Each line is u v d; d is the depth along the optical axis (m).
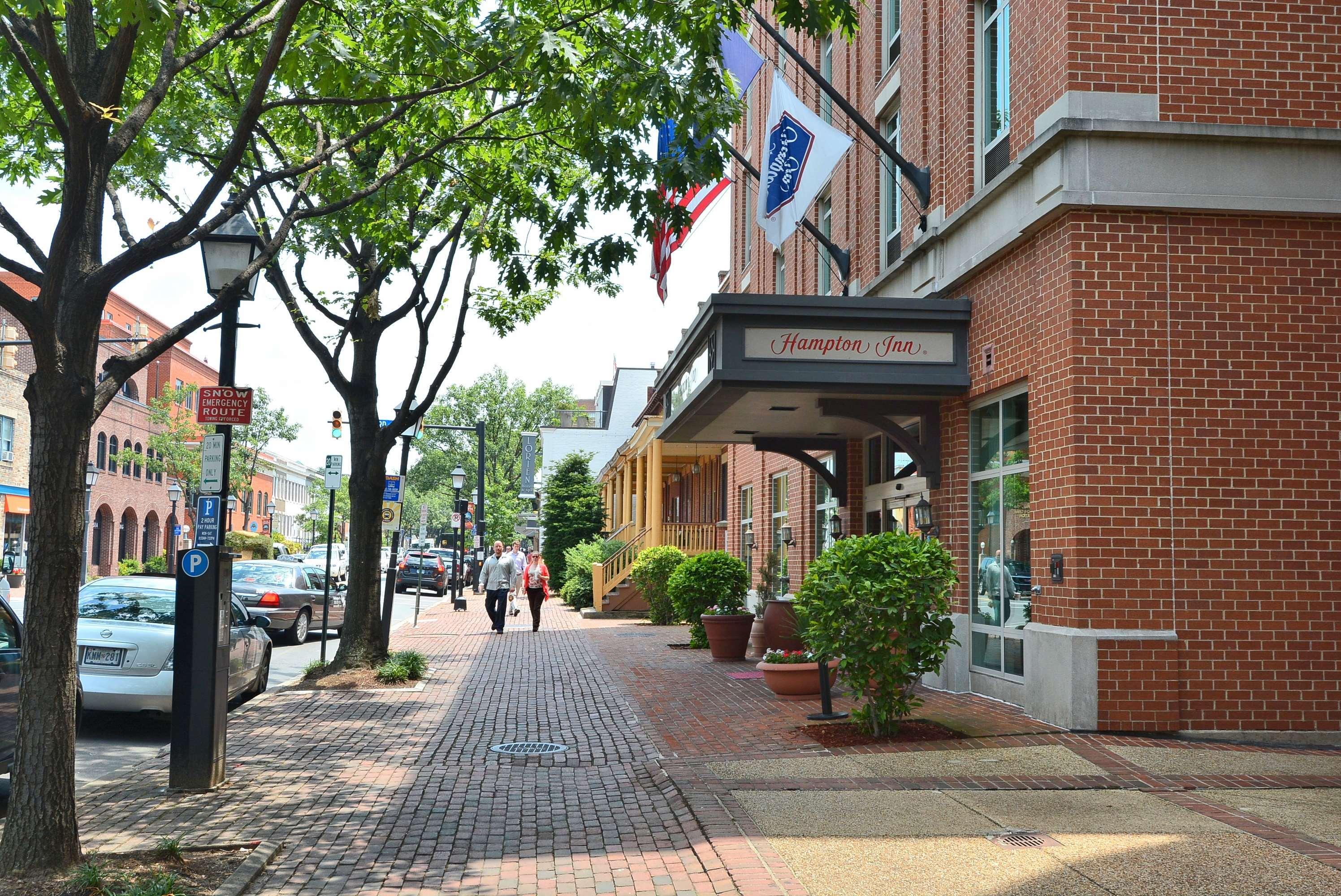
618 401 63.88
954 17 12.92
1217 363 9.85
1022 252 10.88
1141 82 10.05
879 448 16.56
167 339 6.60
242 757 9.45
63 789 5.87
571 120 10.11
